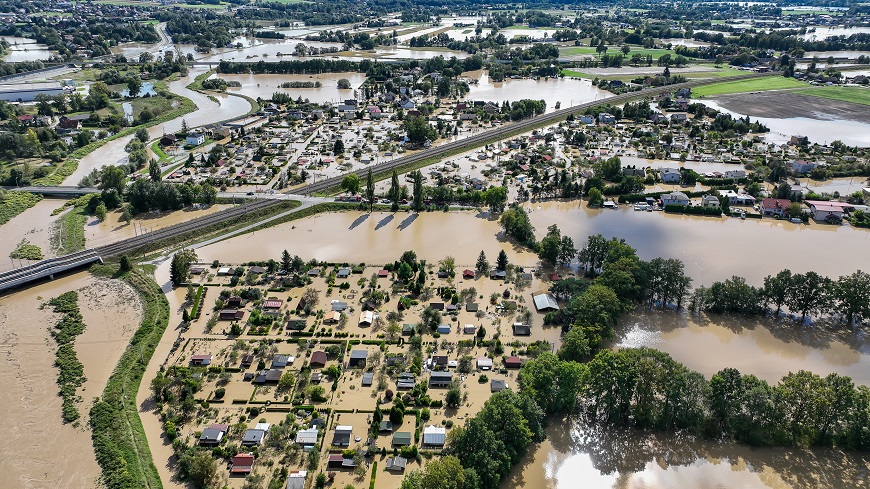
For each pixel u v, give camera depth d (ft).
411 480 287.69
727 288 456.04
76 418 347.36
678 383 333.83
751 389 331.36
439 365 385.91
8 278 488.44
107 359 401.08
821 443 331.98
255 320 433.07
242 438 330.75
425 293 473.67
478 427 307.58
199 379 371.97
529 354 401.29
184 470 306.96
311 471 308.60
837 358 407.64
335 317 435.94
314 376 377.30
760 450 330.13
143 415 348.38
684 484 310.24
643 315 454.40
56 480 304.71
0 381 377.91
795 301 443.32
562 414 355.15
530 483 307.58
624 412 350.84
